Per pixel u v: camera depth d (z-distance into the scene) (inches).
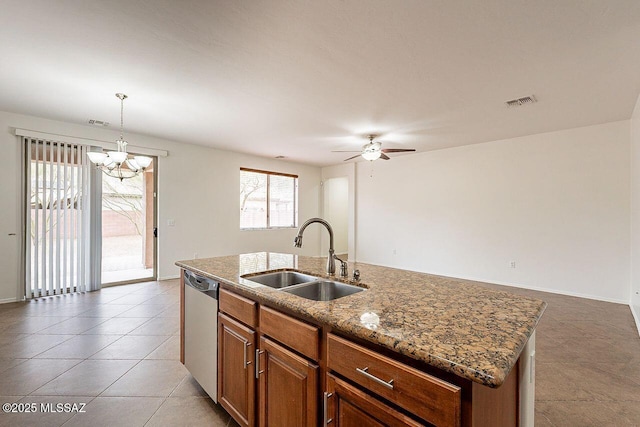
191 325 78.7
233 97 124.4
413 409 31.5
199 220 216.8
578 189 164.7
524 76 104.0
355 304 45.8
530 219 180.7
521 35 80.2
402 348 31.7
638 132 127.6
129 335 112.2
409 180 239.5
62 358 94.6
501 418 35.1
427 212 228.2
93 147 171.2
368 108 136.3
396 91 117.3
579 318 132.0
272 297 50.1
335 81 109.1
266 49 88.2
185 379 83.7
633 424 67.2
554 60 93.0
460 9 70.2
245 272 71.5
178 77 106.5
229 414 68.2
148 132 181.5
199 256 216.7
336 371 40.3
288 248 279.9
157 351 100.0
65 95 123.2
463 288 56.3
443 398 29.1
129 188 215.8
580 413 70.7
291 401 47.6
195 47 87.2
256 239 254.4
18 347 101.8
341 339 39.7
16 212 149.3
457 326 36.9
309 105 133.3
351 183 281.1
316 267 78.1
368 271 72.9
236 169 239.1
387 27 77.4
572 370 89.3
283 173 274.8
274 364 51.3
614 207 154.4
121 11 71.2
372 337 34.6
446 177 217.5
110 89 117.0
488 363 27.6
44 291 157.0
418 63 95.7
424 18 73.6
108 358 95.0
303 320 46.6
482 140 192.4
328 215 312.7
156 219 197.6
